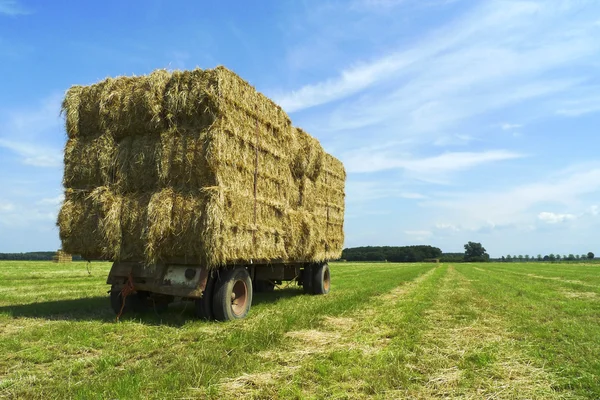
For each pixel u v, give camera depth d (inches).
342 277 940.0
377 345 246.4
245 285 354.3
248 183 341.7
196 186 309.1
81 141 352.8
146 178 327.6
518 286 697.6
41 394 159.0
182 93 312.8
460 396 163.8
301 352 224.4
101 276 801.6
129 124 331.3
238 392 164.1
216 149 302.5
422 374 190.4
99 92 347.6
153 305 363.9
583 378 182.1
